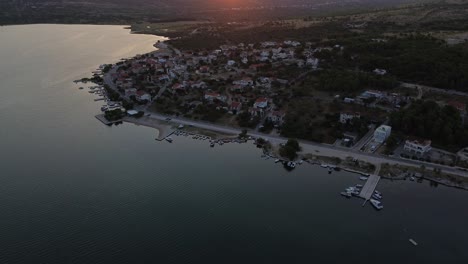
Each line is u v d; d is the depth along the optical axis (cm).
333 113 19138
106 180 14325
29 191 13538
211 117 19788
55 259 10519
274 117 18700
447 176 14100
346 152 15925
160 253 10875
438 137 16312
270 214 12569
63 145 17150
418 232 11694
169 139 17788
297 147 16138
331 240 11450
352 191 13425
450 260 10669
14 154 16212
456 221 12112
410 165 14862
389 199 13138
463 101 19238
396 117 17438
